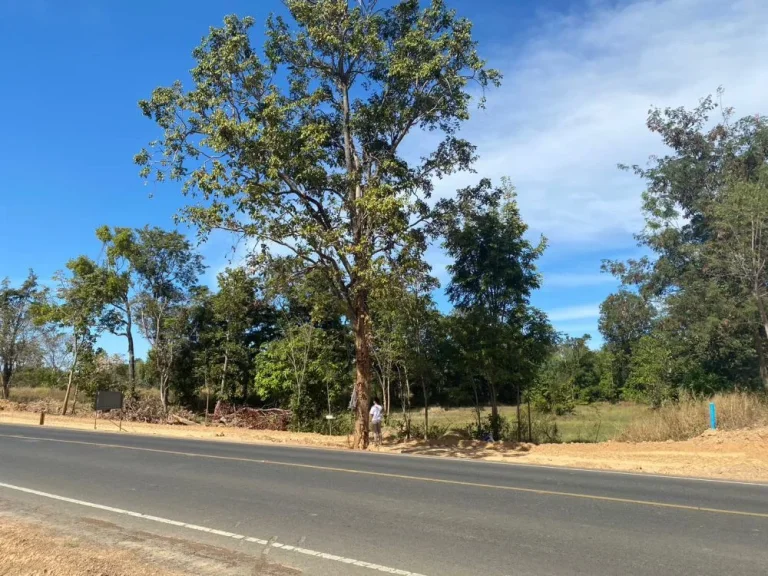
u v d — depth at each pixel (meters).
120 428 26.78
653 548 6.48
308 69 20.11
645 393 32.06
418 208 20.16
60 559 5.93
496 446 19.62
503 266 21.17
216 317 40.78
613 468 14.24
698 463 14.49
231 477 11.36
